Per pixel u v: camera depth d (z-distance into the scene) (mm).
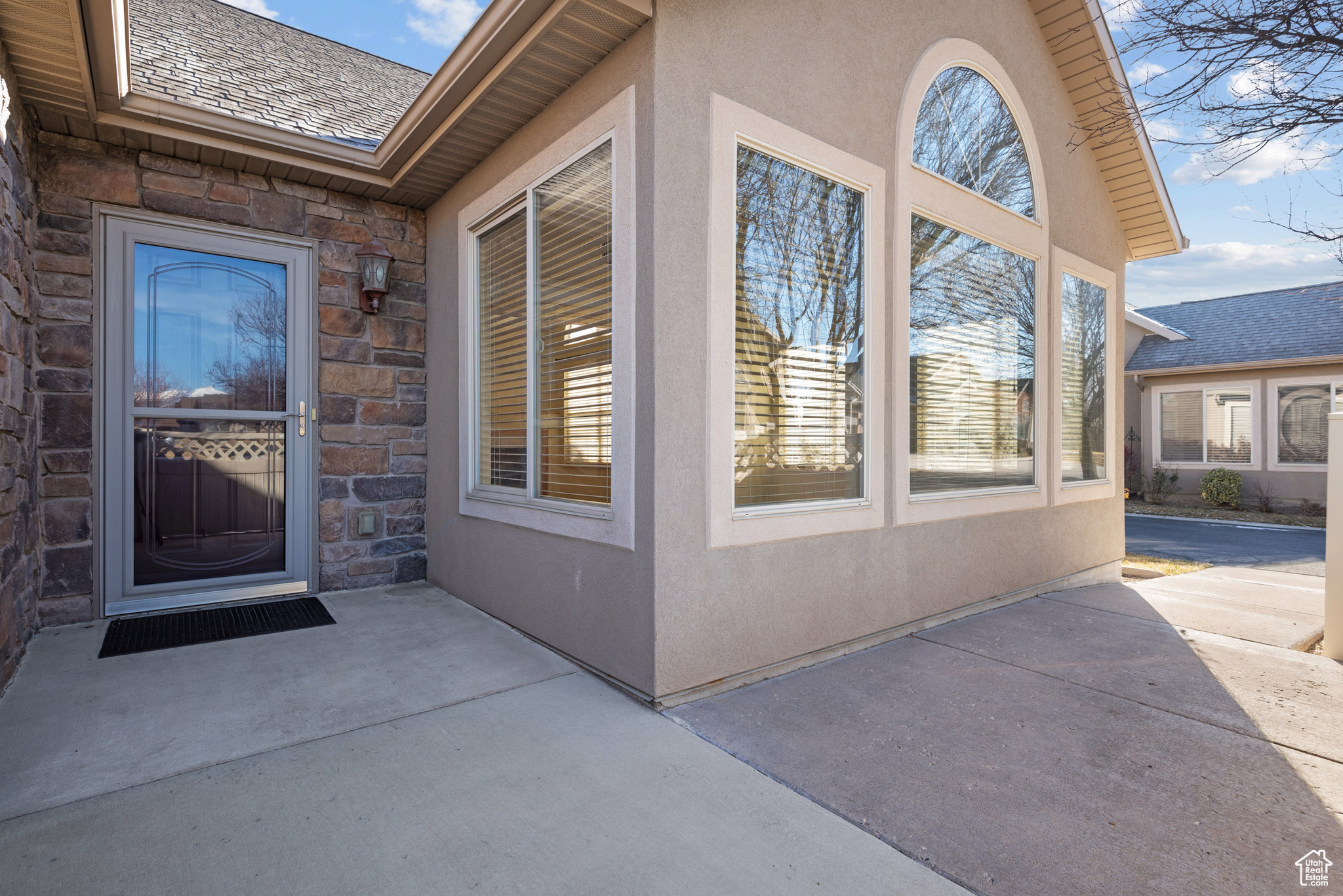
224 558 4203
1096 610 4559
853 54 3539
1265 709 2830
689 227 2803
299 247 4395
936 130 4230
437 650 3389
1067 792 2137
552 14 2645
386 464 4730
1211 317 15477
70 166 3648
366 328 4645
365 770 2203
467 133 3674
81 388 3705
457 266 4383
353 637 3588
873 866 1748
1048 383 5160
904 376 3811
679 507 2770
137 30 4922
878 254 3656
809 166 3334
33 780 2096
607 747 2398
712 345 2895
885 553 3734
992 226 4562
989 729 2609
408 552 4832
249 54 5508
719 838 1861
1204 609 4617
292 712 2643
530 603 3576
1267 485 12844
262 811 1952
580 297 3273
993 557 4586
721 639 2939
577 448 3320
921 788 2152
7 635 2857
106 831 1840
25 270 3309
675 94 2738
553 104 3342
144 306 3922
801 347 3381
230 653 3311
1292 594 5203
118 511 3854
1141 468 14758
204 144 3777
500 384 4066
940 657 3469
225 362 4180
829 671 3250
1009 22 4812
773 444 3258
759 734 2525
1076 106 5527
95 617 3791
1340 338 12055
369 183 4355
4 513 2781
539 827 1898
